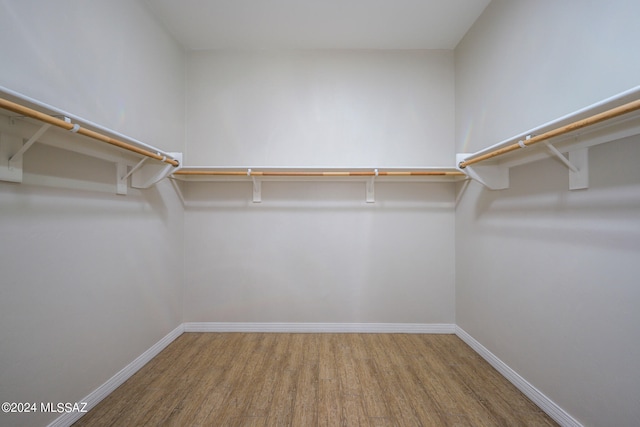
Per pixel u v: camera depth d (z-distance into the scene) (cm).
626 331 107
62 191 131
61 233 130
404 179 248
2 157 104
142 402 152
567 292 133
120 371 167
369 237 250
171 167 190
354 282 249
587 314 122
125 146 138
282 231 249
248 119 248
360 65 249
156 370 183
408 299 249
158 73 207
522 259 163
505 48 177
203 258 249
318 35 230
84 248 142
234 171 231
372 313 249
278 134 247
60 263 129
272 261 249
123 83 171
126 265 174
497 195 187
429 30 224
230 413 144
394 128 249
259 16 208
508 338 175
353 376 178
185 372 181
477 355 206
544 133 125
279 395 158
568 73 131
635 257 104
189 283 248
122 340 169
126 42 174
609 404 113
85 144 140
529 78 156
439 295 249
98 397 150
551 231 142
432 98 249
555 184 140
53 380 125
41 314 120
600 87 116
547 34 143
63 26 131
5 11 107
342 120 248
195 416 142
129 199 177
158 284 208
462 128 233
